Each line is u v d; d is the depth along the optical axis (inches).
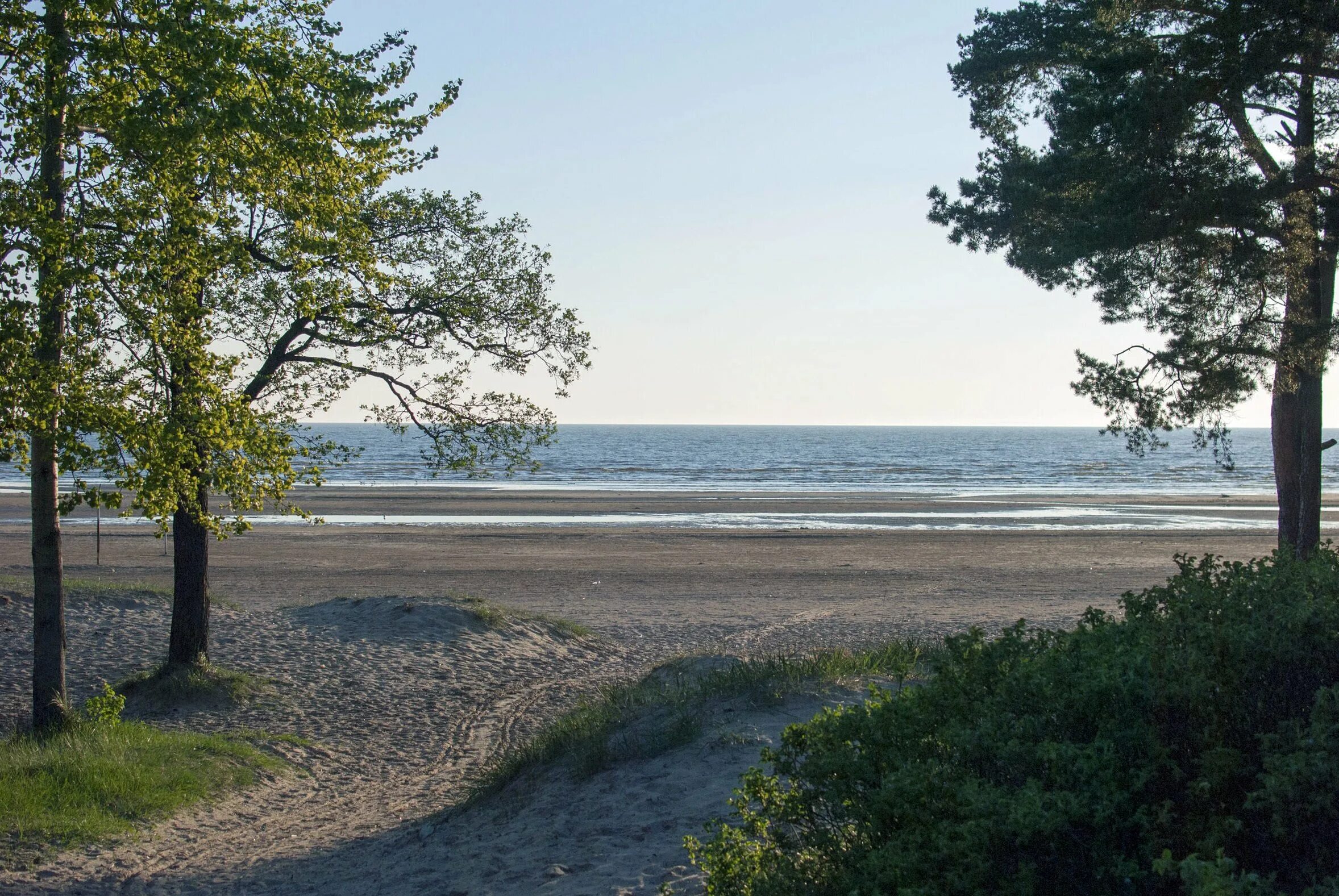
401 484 2726.4
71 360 346.6
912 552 1291.8
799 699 371.2
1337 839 116.4
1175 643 143.1
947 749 146.6
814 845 155.6
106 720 442.9
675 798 296.4
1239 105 533.6
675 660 526.0
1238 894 102.8
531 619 755.4
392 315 556.4
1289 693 132.8
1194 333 540.7
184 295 355.9
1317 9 490.3
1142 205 510.3
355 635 695.1
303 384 535.2
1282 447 607.5
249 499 408.5
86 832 327.0
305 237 395.9
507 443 577.9
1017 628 168.2
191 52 322.7
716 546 1337.4
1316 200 521.3
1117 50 546.3
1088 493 2600.9
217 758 430.0
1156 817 127.6
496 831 313.0
